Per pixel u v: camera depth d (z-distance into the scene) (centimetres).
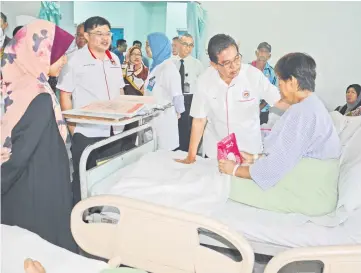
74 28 205
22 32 141
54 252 113
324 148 139
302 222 131
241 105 195
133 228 121
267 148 145
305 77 150
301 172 139
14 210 146
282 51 191
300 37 187
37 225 146
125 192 141
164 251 119
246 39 194
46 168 141
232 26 196
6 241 115
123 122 151
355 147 150
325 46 184
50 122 139
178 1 204
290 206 138
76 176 189
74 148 198
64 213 147
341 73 183
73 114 155
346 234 124
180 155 187
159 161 172
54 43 143
